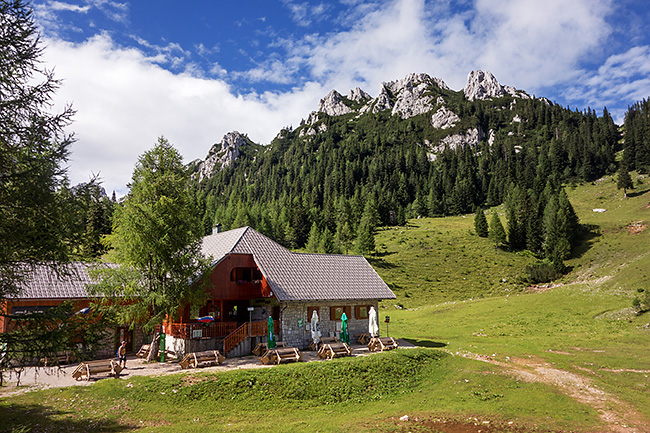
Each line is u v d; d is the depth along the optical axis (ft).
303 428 56.54
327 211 467.93
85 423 54.70
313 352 97.30
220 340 94.17
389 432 56.13
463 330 151.43
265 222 423.64
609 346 117.80
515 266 289.74
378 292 117.39
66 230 43.75
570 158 581.53
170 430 53.52
